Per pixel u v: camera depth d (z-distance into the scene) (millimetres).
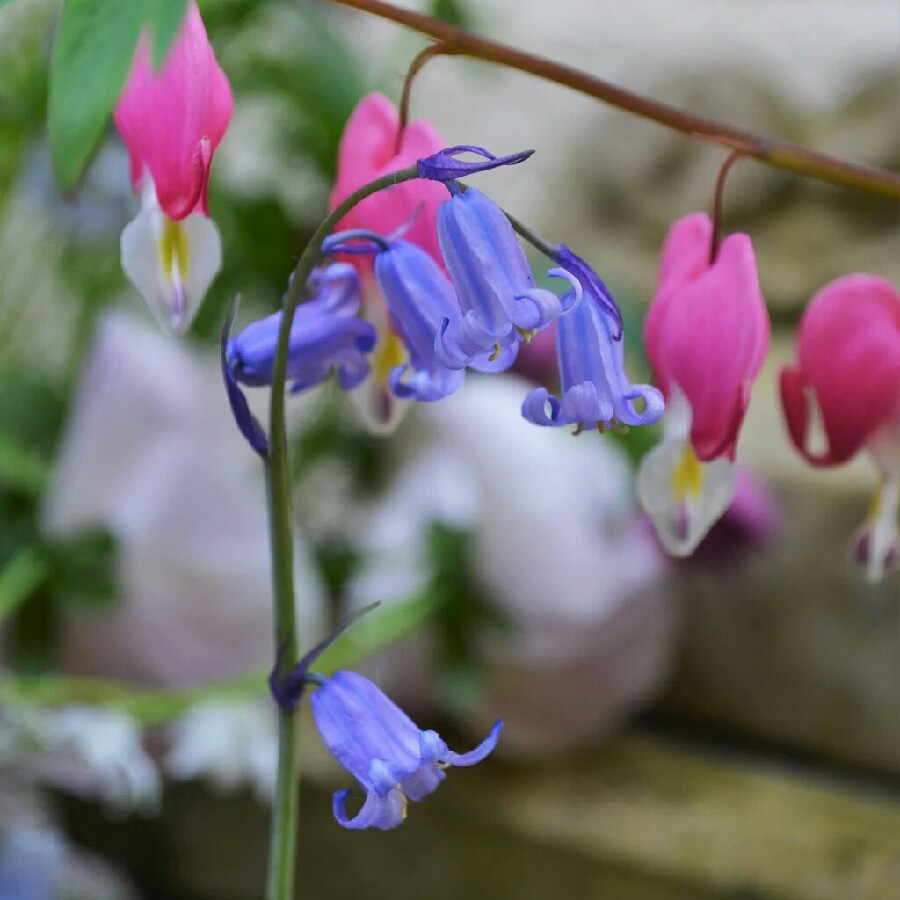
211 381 531
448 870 620
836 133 793
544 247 287
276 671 307
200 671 530
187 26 290
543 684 579
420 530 548
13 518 526
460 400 573
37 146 523
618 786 625
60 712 436
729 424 303
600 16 889
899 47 790
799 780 646
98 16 273
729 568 540
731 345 301
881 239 776
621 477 565
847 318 315
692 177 815
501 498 542
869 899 536
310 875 650
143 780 424
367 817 294
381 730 297
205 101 291
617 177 832
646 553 572
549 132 852
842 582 638
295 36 530
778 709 669
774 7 867
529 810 604
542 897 601
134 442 516
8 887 485
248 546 524
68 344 649
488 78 634
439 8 573
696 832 588
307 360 305
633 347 552
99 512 514
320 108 529
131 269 301
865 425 317
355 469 614
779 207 800
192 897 691
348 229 309
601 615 557
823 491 635
